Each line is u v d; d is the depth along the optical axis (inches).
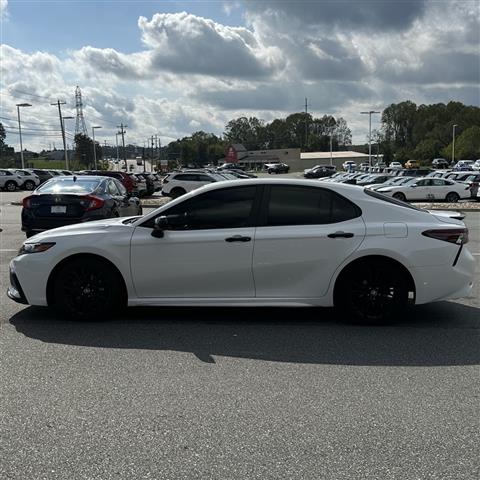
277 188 235.1
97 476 121.2
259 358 195.0
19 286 239.9
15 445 134.6
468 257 234.1
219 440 136.6
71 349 204.4
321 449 132.2
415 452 130.8
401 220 231.8
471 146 4461.1
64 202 416.5
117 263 233.5
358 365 188.2
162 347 206.7
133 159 7475.4
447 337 219.1
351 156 5364.2
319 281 230.1
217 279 231.5
